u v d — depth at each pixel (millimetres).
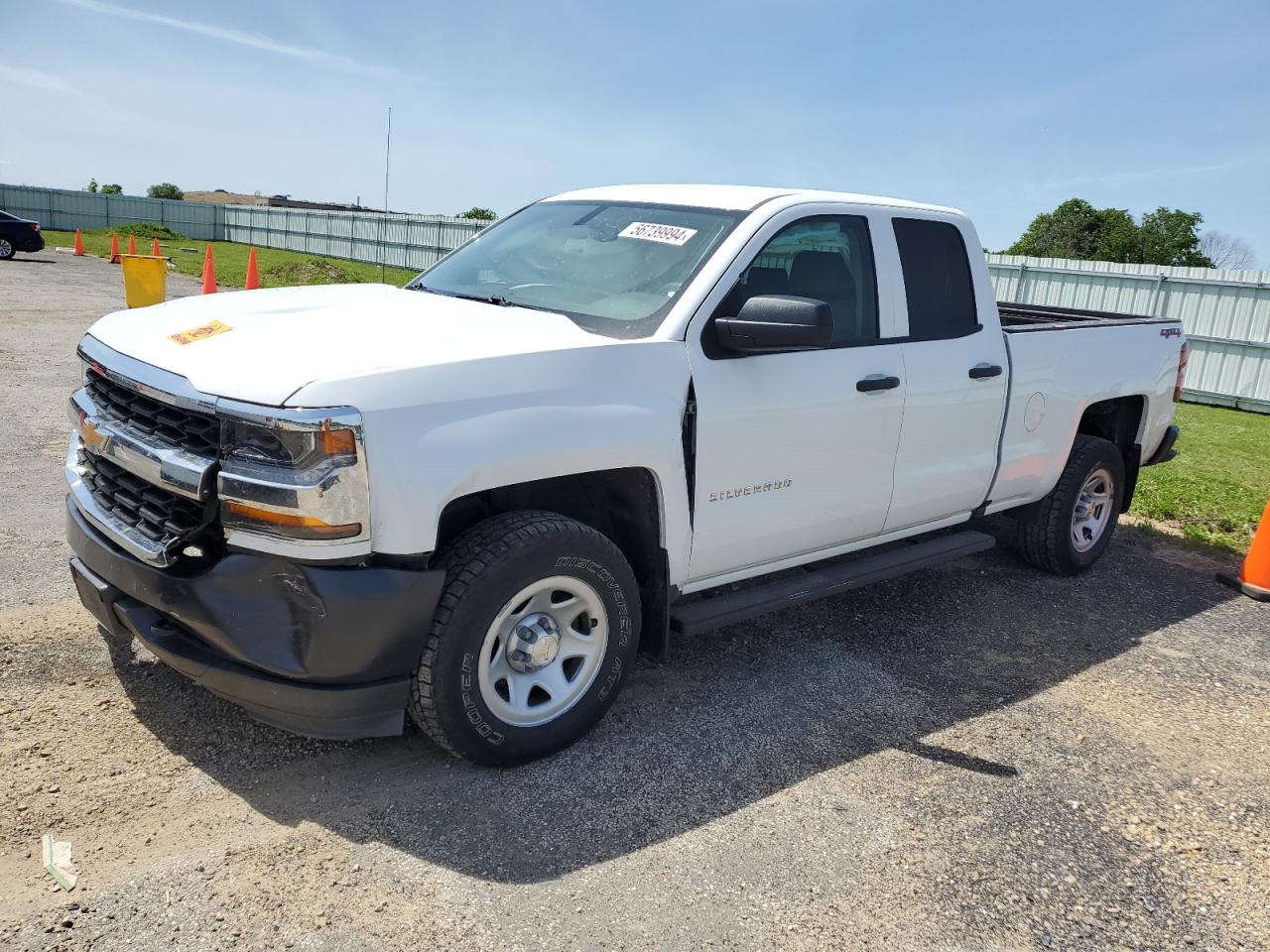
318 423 2562
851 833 3029
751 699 3873
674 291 3500
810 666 4230
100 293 17078
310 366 2715
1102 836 3133
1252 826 3258
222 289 20344
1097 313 6422
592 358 3111
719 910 2623
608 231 3977
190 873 2580
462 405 2809
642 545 3492
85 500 3266
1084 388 5141
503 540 2957
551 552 3039
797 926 2590
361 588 2676
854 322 4023
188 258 31453
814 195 3945
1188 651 4746
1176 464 9945
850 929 2596
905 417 4152
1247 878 2979
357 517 2639
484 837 2848
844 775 3363
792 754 3479
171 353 2990
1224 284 16453
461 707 2961
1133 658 4598
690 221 3822
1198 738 3854
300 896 2529
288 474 2604
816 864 2859
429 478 2711
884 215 4180
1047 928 2674
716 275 3492
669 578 3479
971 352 4449
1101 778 3486
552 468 2982
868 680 4141
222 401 2674
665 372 3283
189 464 2734
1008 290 19641
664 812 3055
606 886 2686
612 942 2471
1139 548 6477
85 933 2334
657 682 3953
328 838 2781
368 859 2703
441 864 2711
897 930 2607
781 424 3660
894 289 4160
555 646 3188
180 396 2777
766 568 3963
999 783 3396
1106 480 5633
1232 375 16453
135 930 2359
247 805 2900
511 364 2934
